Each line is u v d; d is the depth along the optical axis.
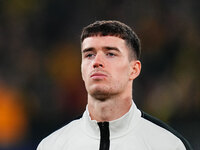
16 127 36.25
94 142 9.30
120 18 39.97
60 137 9.75
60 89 38.41
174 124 33.88
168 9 39.88
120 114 9.28
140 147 9.07
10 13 41.06
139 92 35.97
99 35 9.04
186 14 39.75
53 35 40.75
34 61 39.72
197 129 32.34
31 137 35.44
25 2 41.09
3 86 37.97
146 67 37.59
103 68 8.88
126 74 9.18
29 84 38.50
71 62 39.50
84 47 9.17
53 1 41.06
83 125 9.70
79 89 38.28
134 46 9.44
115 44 9.02
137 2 40.19
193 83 36.88
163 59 38.12
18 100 37.44
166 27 39.44
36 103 37.62
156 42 38.94
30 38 40.56
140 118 9.66
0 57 39.53
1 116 36.19
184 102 36.22
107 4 40.53
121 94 9.18
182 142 9.21
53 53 40.22
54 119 36.97
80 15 40.81
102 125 9.24
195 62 37.84
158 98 36.09
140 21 39.69
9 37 40.28
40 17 40.94
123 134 9.27
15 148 34.34
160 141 9.13
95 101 9.20
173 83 37.09
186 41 38.84
